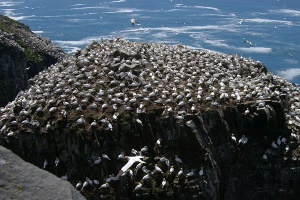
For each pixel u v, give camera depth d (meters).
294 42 142.62
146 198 31.48
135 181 32.06
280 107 37.34
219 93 38.09
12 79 65.12
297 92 46.22
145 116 34.69
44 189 11.54
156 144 33.78
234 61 48.53
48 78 41.94
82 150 33.78
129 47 45.78
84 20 185.00
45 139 34.25
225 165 35.19
